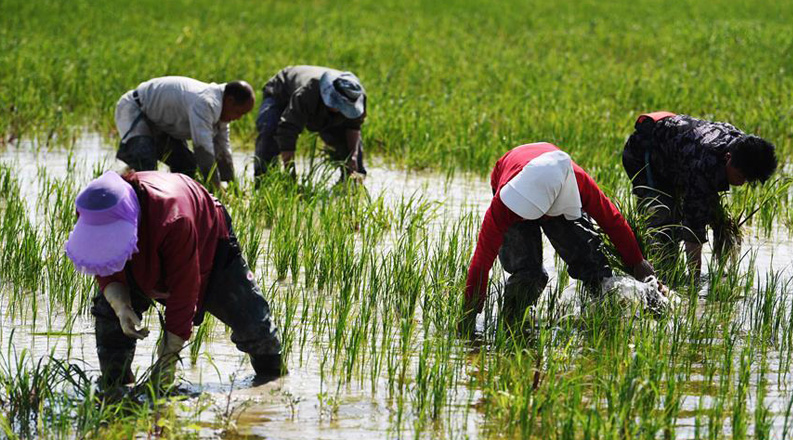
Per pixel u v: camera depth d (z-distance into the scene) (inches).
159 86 716.0
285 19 2140.7
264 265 620.4
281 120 757.3
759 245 676.1
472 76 1357.0
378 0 2684.5
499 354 457.1
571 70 1459.2
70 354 467.2
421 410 408.2
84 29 1781.5
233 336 434.0
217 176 734.5
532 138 954.7
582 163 873.5
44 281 556.7
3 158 892.6
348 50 1537.9
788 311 542.3
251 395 426.3
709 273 575.5
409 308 529.0
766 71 1432.1
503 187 468.8
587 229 506.3
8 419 391.9
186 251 379.2
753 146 499.5
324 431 393.7
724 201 714.8
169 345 394.3
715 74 1393.9
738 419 381.1
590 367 457.7
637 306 497.0
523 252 516.4
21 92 1091.9
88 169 867.4
